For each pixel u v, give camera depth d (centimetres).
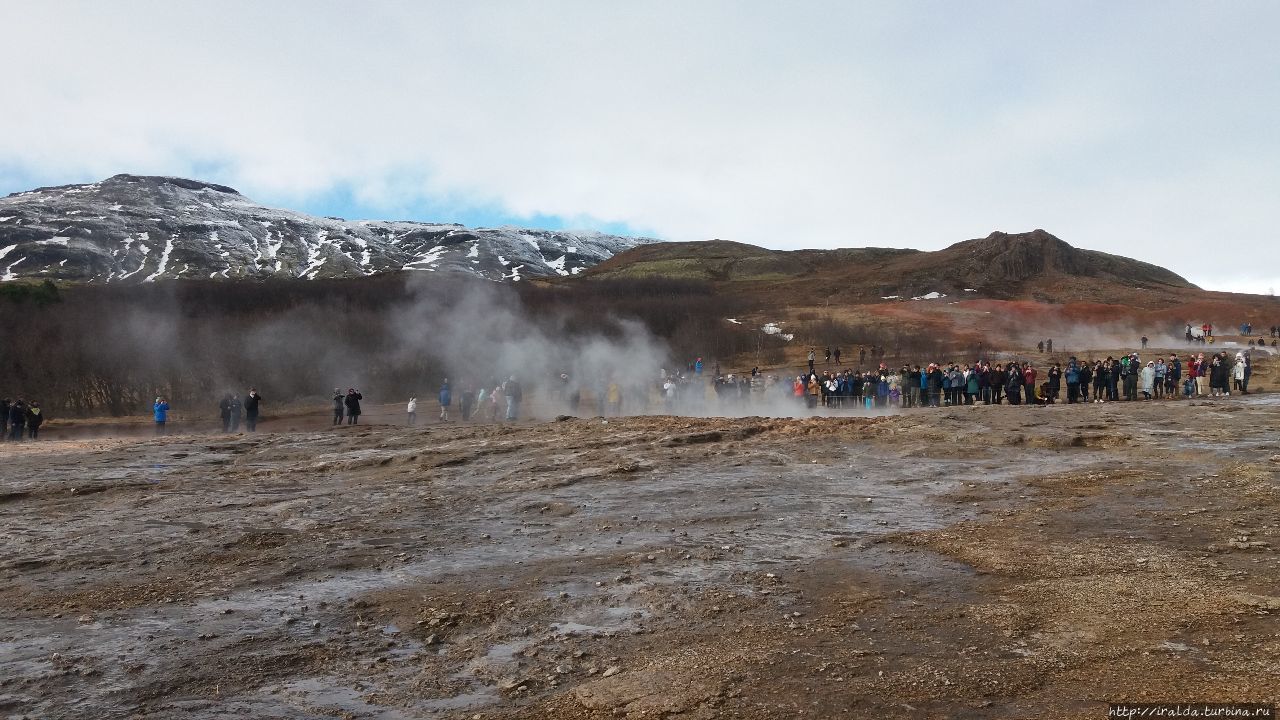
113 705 493
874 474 1215
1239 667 464
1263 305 7819
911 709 438
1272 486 952
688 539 857
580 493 1135
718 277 14188
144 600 716
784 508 994
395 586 731
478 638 594
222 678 530
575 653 552
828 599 639
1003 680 468
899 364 4575
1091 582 642
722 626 589
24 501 1267
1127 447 1326
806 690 468
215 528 997
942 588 654
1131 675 465
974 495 1026
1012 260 11306
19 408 2538
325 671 541
